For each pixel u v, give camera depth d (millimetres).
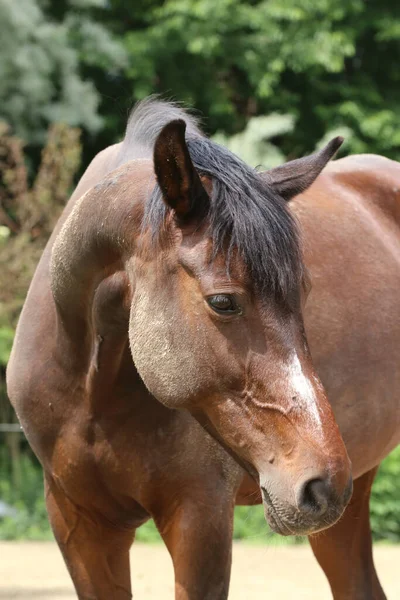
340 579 8094
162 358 5277
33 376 6418
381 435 7500
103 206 5793
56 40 23562
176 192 5234
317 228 7352
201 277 5129
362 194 8250
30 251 19953
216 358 5133
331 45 25406
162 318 5289
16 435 20000
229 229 5109
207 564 6000
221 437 5316
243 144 22719
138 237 5539
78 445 6219
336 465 4895
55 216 20312
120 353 5941
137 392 6062
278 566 14758
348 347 7121
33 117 23484
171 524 6129
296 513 4891
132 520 6504
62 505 6547
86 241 5855
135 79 25266
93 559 6555
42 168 20734
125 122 7078
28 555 15258
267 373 5055
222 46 25250
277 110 26172
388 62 27656
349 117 26234
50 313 6531
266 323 5062
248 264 5031
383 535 17953
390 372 7457
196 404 5332
